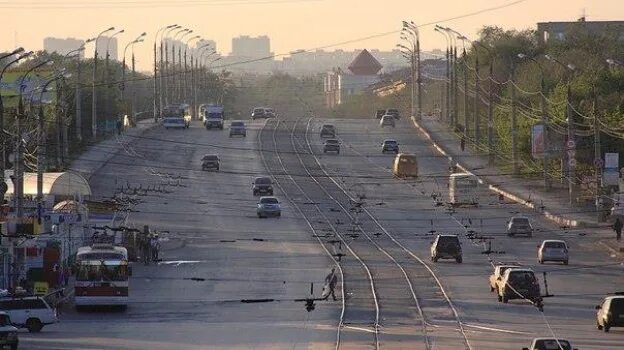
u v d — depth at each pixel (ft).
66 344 481.05
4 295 556.51
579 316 556.10
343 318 556.92
